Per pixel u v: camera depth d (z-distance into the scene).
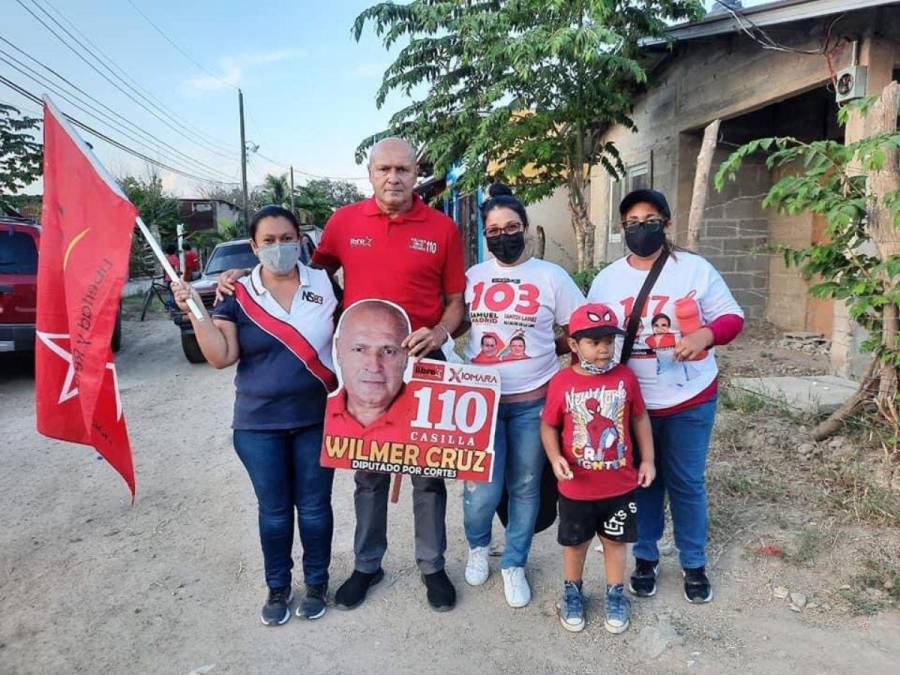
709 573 3.15
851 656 2.54
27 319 7.29
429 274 2.86
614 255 10.75
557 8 6.07
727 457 4.34
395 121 8.67
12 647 2.81
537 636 2.78
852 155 3.63
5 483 4.73
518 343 2.82
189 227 40.28
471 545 3.17
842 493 3.74
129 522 4.01
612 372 2.67
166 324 13.25
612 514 2.68
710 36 6.82
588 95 7.09
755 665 2.53
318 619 2.94
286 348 2.70
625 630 2.78
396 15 7.90
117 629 2.92
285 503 2.85
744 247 8.40
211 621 2.96
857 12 5.52
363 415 2.78
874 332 3.93
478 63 7.49
